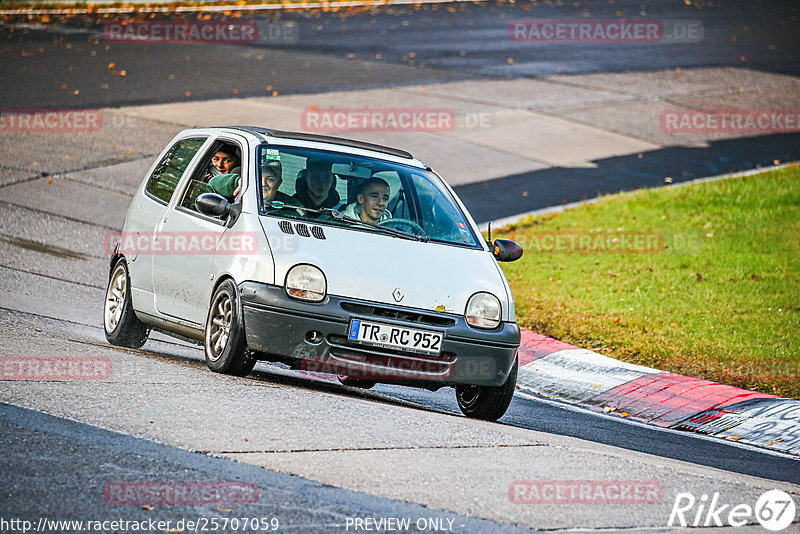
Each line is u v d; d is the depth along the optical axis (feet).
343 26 404.16
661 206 211.61
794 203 211.20
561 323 140.05
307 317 87.66
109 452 64.49
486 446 75.46
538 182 233.35
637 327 138.10
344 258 91.04
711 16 470.39
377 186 99.86
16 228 172.65
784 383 117.19
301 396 84.69
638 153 263.49
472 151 253.24
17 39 340.80
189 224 101.24
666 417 109.40
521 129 276.00
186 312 98.84
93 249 167.94
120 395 78.07
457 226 101.60
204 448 67.10
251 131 105.09
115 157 224.53
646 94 323.78
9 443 64.18
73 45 336.49
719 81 345.92
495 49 376.27
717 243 184.03
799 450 99.55
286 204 96.27
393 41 379.55
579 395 116.88
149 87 286.05
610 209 210.18
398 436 75.15
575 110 299.38
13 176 204.85
